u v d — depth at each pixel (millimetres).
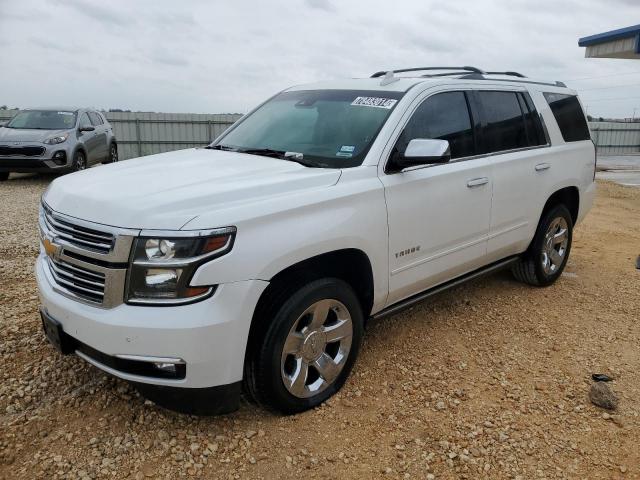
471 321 4688
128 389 3414
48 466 2738
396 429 3150
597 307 5152
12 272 5539
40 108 13828
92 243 2760
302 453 2914
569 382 3750
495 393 3572
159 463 2801
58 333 2939
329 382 3365
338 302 3264
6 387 3398
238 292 2727
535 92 5141
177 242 2611
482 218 4348
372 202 3400
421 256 3859
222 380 2777
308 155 3748
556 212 5324
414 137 3812
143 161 3822
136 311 2646
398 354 4043
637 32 18094
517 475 2814
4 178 12914
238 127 4613
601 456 2990
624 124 35344
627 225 9492
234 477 2729
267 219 2859
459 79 4340
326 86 4539
